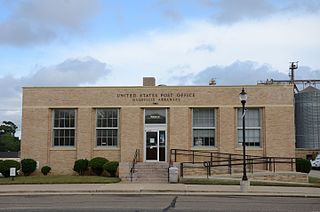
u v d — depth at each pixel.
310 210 15.21
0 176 31.78
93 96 33.81
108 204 16.78
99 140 33.75
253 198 19.48
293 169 32.19
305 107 50.94
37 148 33.59
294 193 21.20
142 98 33.56
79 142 33.44
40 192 21.50
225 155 32.62
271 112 32.97
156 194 20.88
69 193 21.19
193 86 33.44
